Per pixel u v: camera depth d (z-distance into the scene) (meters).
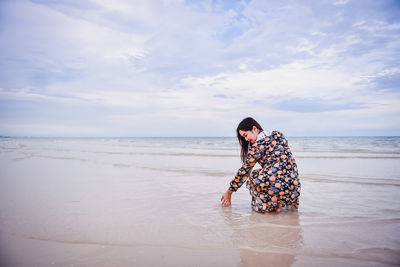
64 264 1.71
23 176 5.40
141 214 2.86
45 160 8.55
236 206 3.20
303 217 2.71
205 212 2.94
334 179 4.84
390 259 1.76
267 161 2.74
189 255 1.86
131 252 1.90
